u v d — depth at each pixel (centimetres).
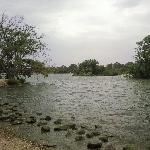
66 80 8450
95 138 1703
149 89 4778
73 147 1543
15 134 1798
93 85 6125
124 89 4900
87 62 12925
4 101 3384
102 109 2716
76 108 2794
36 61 6519
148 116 2345
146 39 8556
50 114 2481
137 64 8844
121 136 1758
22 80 6669
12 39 6253
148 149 1501
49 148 1516
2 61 6247
